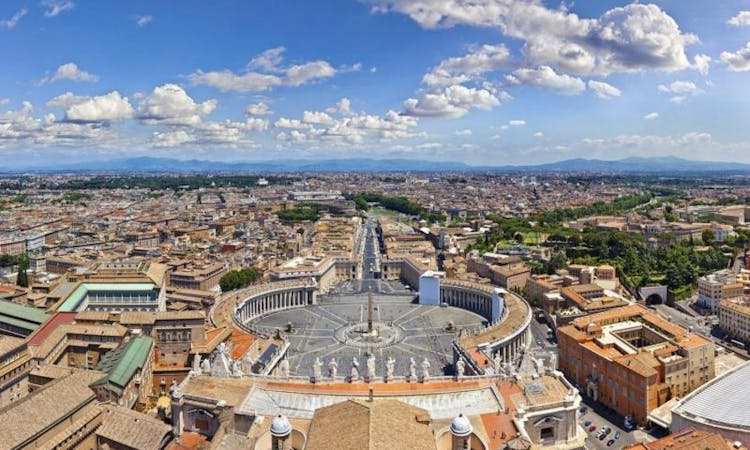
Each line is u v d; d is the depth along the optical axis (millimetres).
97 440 160125
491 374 183375
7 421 142250
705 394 193125
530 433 152750
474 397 157125
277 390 160750
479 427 144125
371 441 112938
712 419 179875
